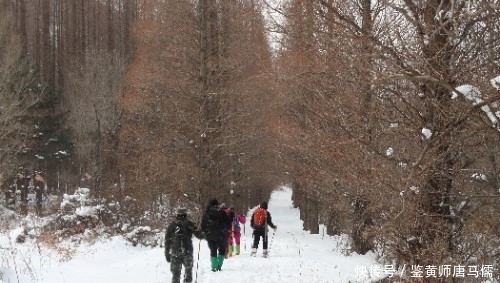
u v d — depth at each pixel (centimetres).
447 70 536
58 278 1068
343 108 709
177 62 2259
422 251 605
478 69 523
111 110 3080
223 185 2262
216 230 1145
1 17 3027
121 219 1978
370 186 677
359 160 734
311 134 1127
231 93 2170
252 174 2600
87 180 3034
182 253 938
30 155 3212
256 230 1409
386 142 665
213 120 2208
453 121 543
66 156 3516
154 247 1764
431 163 538
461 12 495
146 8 2397
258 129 2222
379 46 511
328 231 2334
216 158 2225
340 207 1366
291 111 1374
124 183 2555
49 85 3822
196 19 2206
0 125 2794
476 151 589
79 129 3136
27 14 4603
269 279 1067
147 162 2211
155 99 2262
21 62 3219
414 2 548
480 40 531
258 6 726
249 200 3903
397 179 600
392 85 598
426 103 590
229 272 1130
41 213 2742
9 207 2839
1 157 2747
